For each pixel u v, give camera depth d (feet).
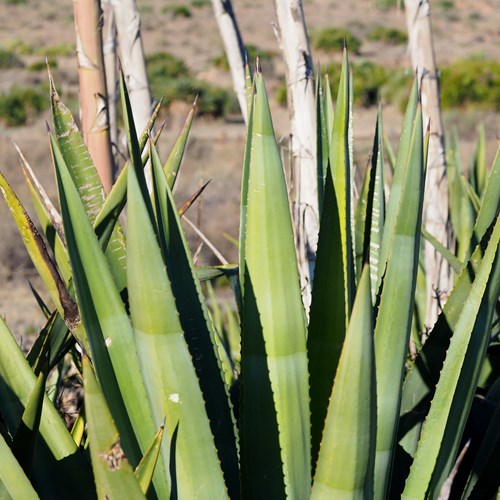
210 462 11.18
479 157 24.81
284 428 11.49
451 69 150.10
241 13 305.12
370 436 10.53
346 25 278.67
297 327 11.37
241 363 11.48
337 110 11.41
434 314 19.84
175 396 11.00
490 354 14.55
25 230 11.44
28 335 41.52
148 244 10.65
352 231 11.80
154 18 301.22
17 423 11.74
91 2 14.29
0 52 204.95
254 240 11.23
